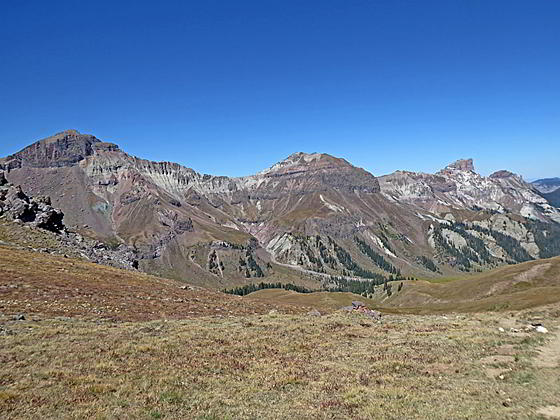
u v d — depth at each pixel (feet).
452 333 130.62
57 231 451.12
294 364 97.25
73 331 114.93
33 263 253.03
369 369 93.35
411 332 137.28
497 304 361.51
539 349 104.32
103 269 295.48
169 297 215.92
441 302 644.27
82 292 188.96
